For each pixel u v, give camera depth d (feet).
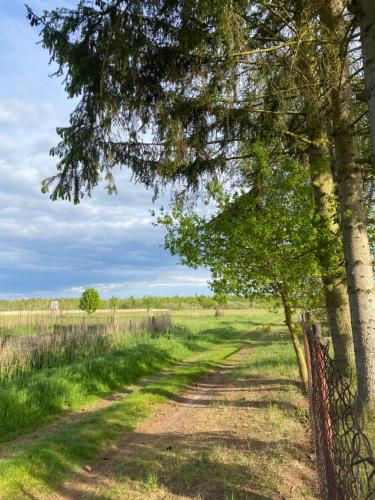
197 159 27.12
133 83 22.08
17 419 23.89
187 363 47.39
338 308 25.95
